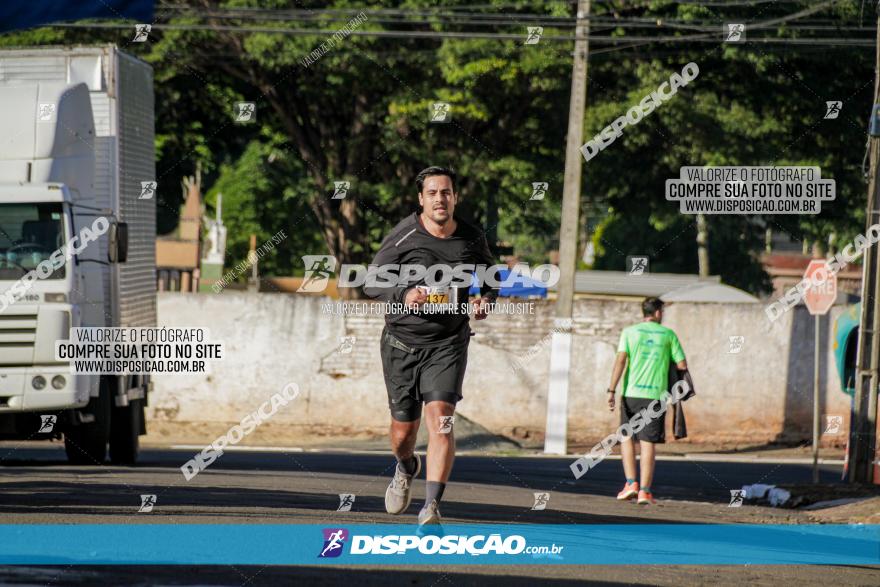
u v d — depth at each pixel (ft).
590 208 221.46
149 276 101.30
